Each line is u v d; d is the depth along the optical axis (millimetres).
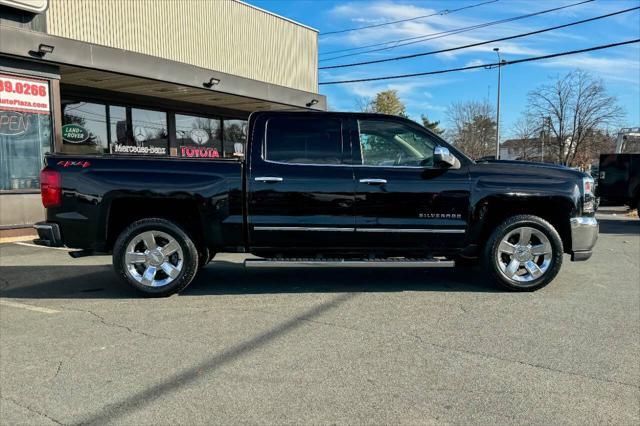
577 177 5727
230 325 4617
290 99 17641
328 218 5512
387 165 5629
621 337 4254
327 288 5996
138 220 5527
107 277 6691
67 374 3576
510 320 4715
